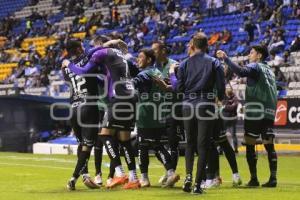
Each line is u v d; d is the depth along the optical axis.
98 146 16.61
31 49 61.41
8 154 33.97
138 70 16.45
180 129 16.69
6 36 67.69
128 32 54.22
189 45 15.01
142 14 55.53
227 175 20.80
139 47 51.03
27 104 37.34
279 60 38.34
